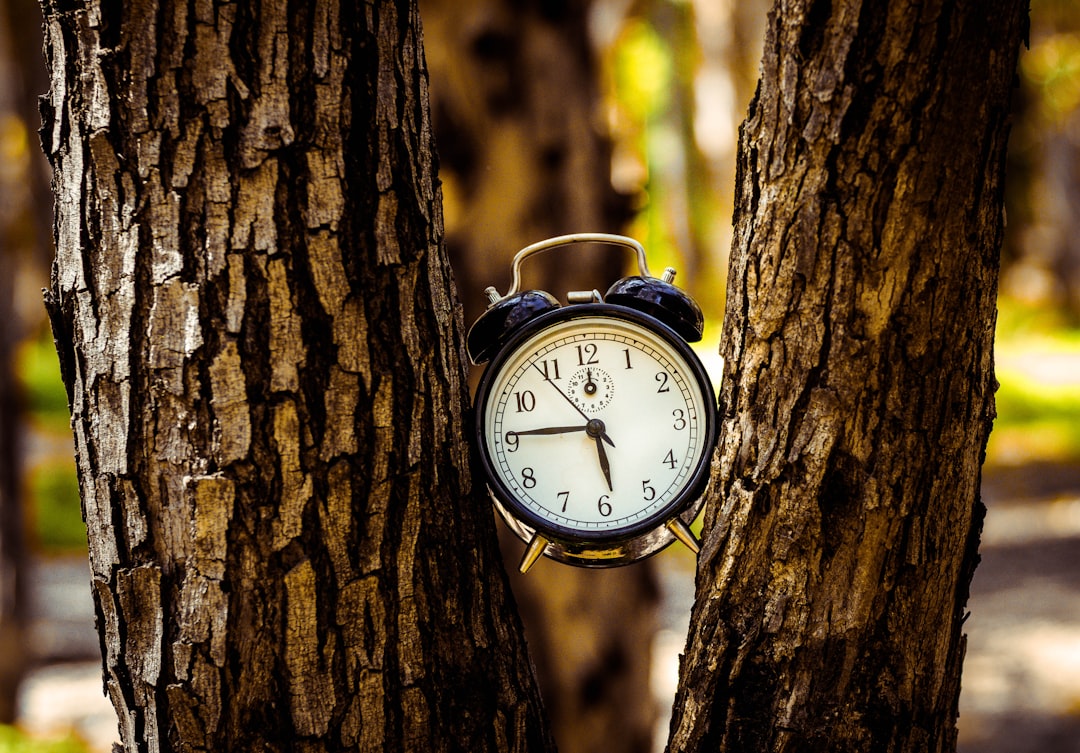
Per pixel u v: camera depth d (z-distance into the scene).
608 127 2.25
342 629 1.17
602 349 1.23
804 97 1.14
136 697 1.17
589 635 2.23
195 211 1.14
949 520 1.17
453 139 2.08
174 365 1.14
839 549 1.16
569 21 2.14
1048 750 3.00
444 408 1.20
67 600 5.09
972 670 3.80
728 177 8.90
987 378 1.18
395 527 1.17
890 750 1.18
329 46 1.15
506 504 1.21
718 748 1.19
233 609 1.15
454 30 2.05
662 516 1.21
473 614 1.21
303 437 1.15
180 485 1.15
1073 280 14.34
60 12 1.15
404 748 1.18
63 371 1.18
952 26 1.12
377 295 1.17
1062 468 7.28
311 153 1.15
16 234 4.03
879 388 1.15
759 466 1.17
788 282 1.15
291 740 1.17
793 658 1.17
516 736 1.22
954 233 1.14
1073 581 4.84
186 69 1.14
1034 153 7.43
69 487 6.74
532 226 2.11
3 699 3.36
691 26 8.34
